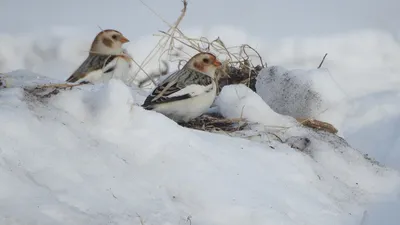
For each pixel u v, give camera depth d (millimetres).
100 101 9398
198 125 11656
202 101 11391
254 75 15078
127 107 9328
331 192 10062
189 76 11523
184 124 11656
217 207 8656
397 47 20156
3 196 7605
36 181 7965
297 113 13445
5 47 19250
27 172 8031
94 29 20781
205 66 11742
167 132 9398
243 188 9078
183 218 8312
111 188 8320
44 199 7742
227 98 12305
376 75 18391
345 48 19969
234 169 9406
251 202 8867
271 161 9969
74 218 7633
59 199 7844
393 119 15250
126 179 8555
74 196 7965
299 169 10086
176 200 8594
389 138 14570
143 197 8406
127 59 13766
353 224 9414
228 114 12242
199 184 8875
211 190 8844
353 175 10781
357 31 20844
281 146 10727
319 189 9969
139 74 15891
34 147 8414
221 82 14938
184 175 8945
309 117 13234
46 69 18578
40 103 9438
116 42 13656
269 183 9430
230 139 10250
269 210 8820
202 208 8602
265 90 14070
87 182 8258
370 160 11492
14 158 8148
